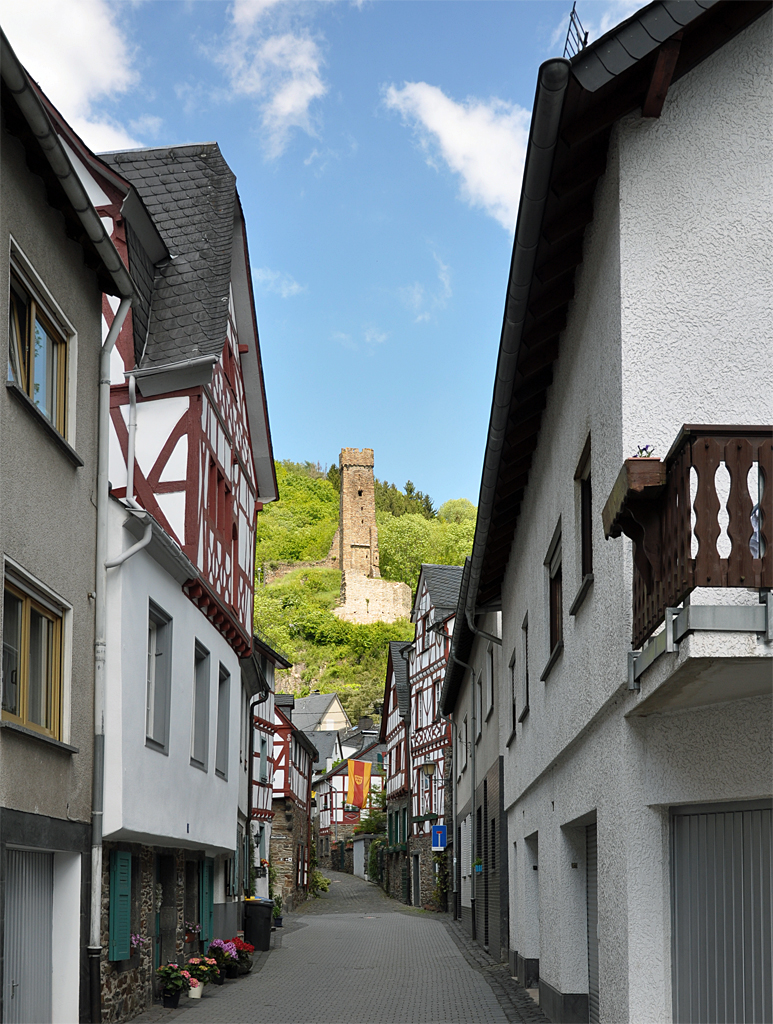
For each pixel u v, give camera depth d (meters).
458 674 23.88
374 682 94.44
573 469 7.96
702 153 6.15
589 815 8.12
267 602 108.81
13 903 7.56
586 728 7.57
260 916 20.19
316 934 24.94
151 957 11.47
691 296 6.04
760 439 4.50
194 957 13.46
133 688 9.90
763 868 5.32
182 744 12.01
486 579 14.95
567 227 6.86
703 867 5.79
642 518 4.97
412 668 39.25
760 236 6.08
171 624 11.63
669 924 6.01
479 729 21.34
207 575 13.41
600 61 5.40
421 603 37.44
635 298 6.05
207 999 12.71
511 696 14.82
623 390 5.99
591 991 9.15
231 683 15.57
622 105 5.99
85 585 9.04
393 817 44.50
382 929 26.36
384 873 48.25
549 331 8.05
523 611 12.31
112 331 9.54
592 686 7.20
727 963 5.52
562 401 8.45
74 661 8.67
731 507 4.46
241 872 20.75
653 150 6.15
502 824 16.75
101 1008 9.14
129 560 9.96
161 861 12.75
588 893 9.37
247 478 17.02
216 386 14.30
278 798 37.72
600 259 6.66
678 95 6.19
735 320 6.02
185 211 15.31
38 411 7.70
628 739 6.21
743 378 5.97
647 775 6.05
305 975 15.80
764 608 4.43
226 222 15.19
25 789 7.42
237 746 16.03
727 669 4.62
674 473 4.72
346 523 112.88
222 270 14.42
